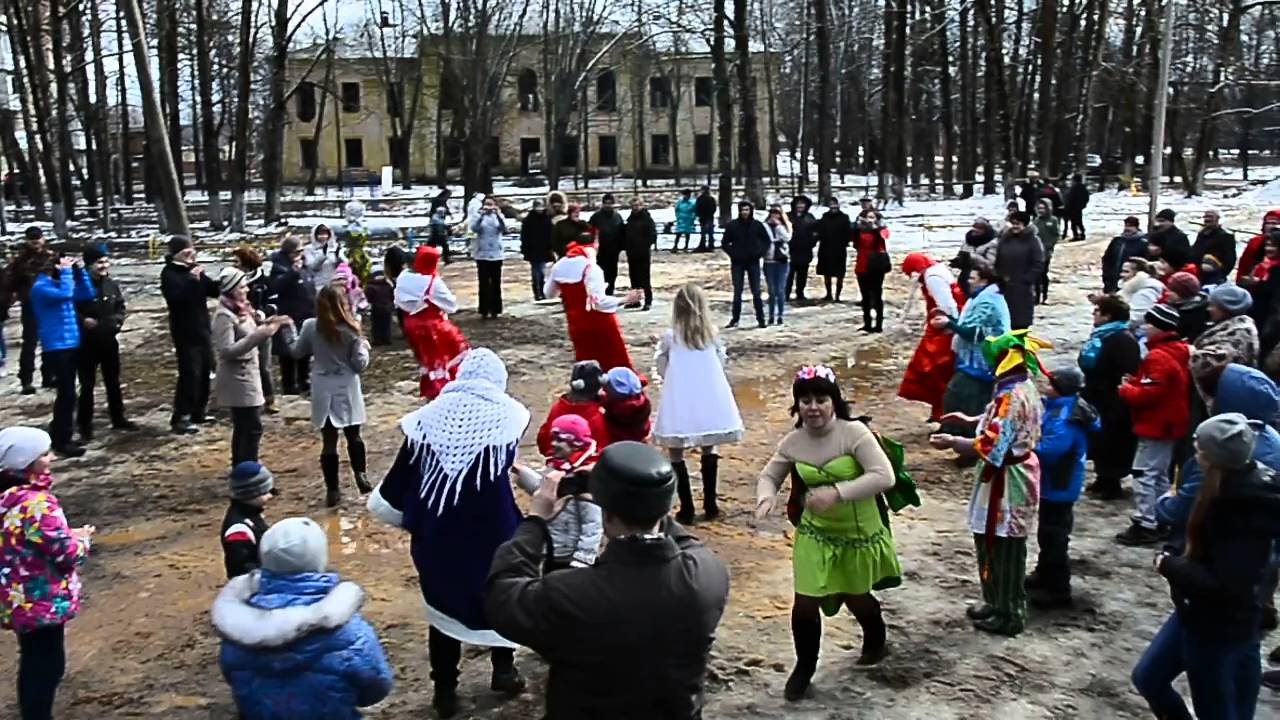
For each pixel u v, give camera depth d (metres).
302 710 3.69
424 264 10.34
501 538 5.07
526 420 5.18
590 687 3.04
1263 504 4.27
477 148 45.34
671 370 8.23
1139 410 7.59
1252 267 12.70
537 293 19.73
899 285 20.86
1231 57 41.78
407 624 6.66
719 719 5.39
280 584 3.77
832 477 5.36
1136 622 6.43
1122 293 11.44
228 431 11.40
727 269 24.25
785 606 6.77
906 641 6.22
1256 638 4.45
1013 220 13.45
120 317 11.30
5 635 6.72
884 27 39.97
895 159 38.56
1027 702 5.51
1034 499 6.13
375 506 5.26
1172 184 49.00
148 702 5.78
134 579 7.50
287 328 12.55
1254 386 5.56
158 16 36.62
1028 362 6.02
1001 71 37.56
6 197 51.06
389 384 13.43
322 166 74.19
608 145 75.94
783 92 67.12
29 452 5.04
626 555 3.06
